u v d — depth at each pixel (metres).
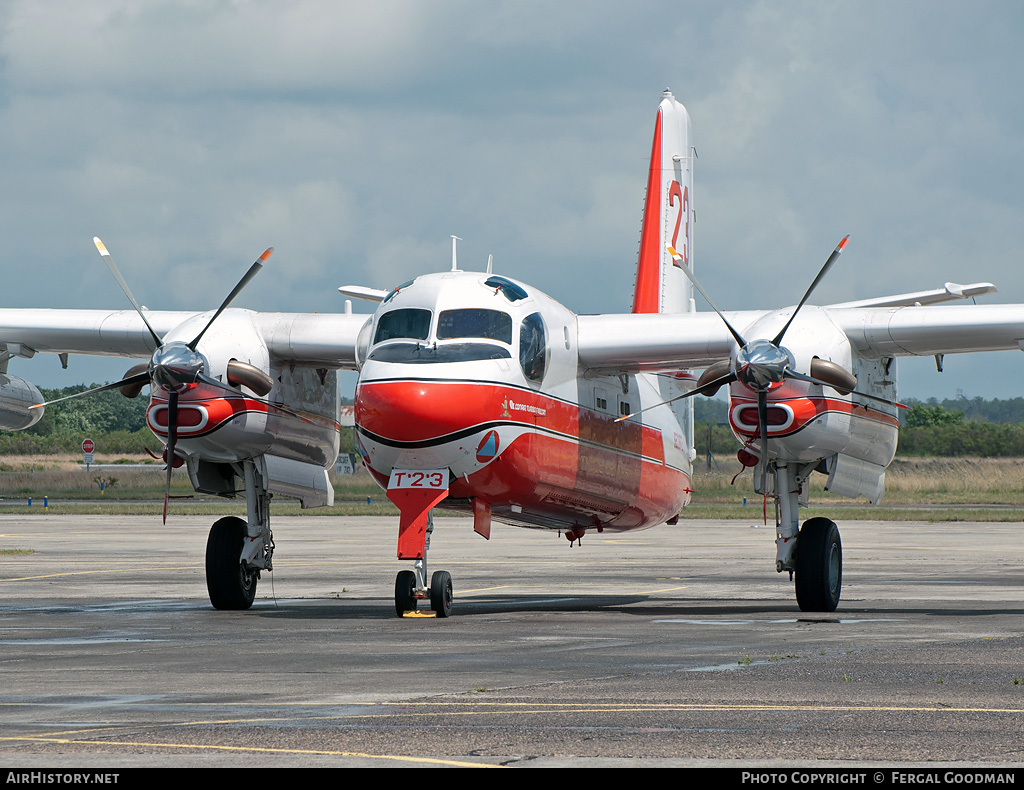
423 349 54.62
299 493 66.69
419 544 54.69
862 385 61.62
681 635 48.03
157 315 67.38
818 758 25.67
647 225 80.38
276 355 63.75
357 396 54.88
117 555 103.31
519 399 55.81
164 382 59.06
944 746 26.72
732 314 62.22
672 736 27.77
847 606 62.41
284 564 96.06
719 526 158.62
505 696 33.03
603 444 64.25
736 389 58.88
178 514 178.50
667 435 73.12
